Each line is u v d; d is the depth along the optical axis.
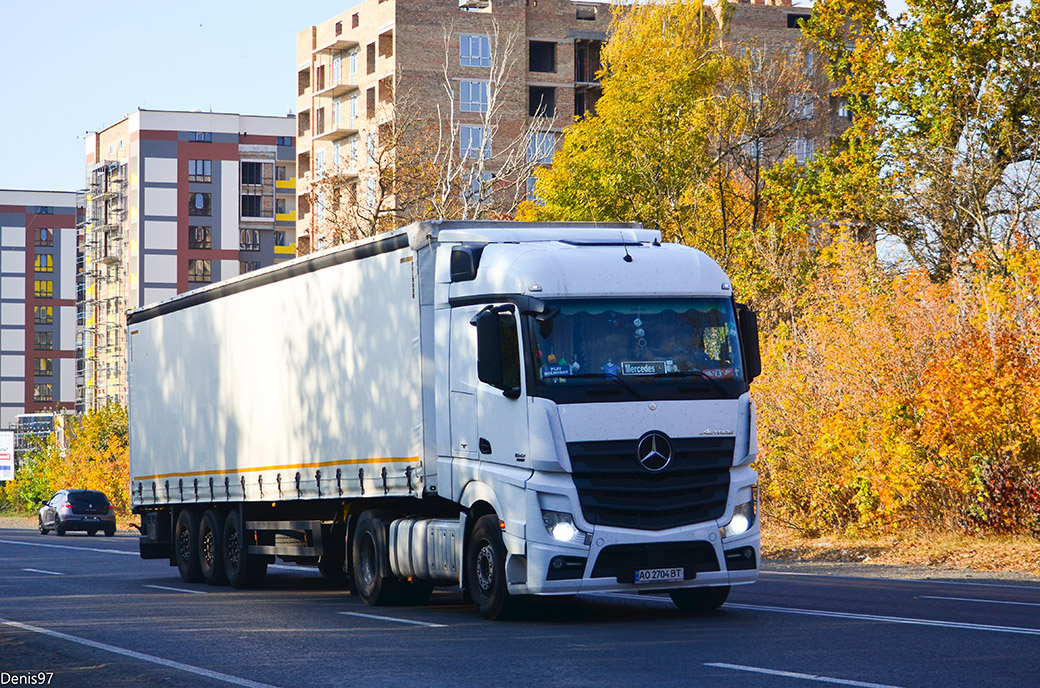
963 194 35.69
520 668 10.81
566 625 13.96
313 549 18.88
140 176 147.38
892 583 19.33
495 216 52.06
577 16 98.38
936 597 16.48
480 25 94.31
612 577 13.55
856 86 42.75
